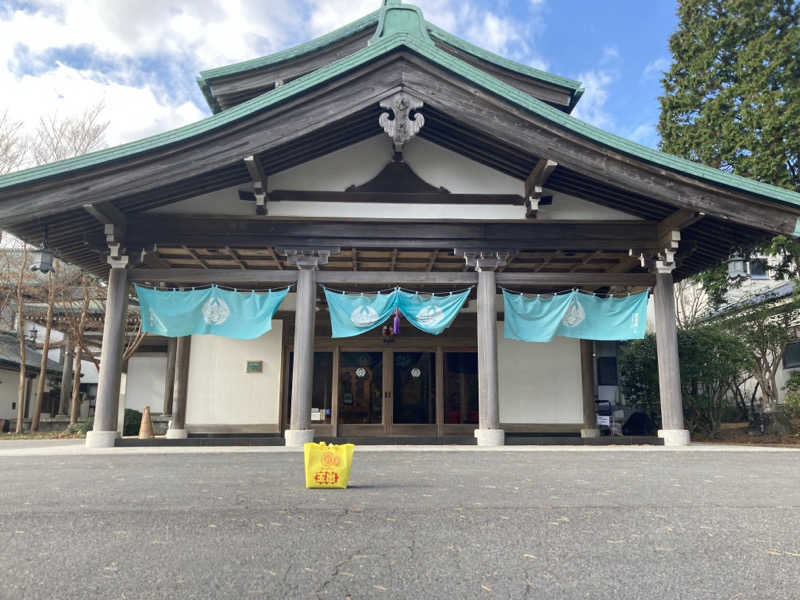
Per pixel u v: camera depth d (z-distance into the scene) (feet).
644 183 27.43
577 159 27.37
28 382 73.61
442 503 13.05
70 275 55.16
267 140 26.78
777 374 56.08
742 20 47.42
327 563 8.51
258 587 7.45
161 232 29.68
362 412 44.04
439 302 30.45
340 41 36.55
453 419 44.14
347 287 41.65
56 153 56.39
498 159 30.55
